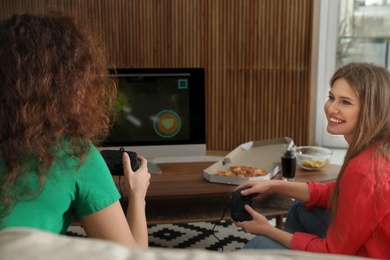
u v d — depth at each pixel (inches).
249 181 81.4
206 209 93.6
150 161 102.7
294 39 148.6
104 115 48.1
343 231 60.7
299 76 150.6
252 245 72.3
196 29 152.8
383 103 62.7
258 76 153.2
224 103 157.1
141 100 97.8
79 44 42.8
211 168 93.0
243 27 150.4
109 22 155.3
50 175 40.5
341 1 151.9
